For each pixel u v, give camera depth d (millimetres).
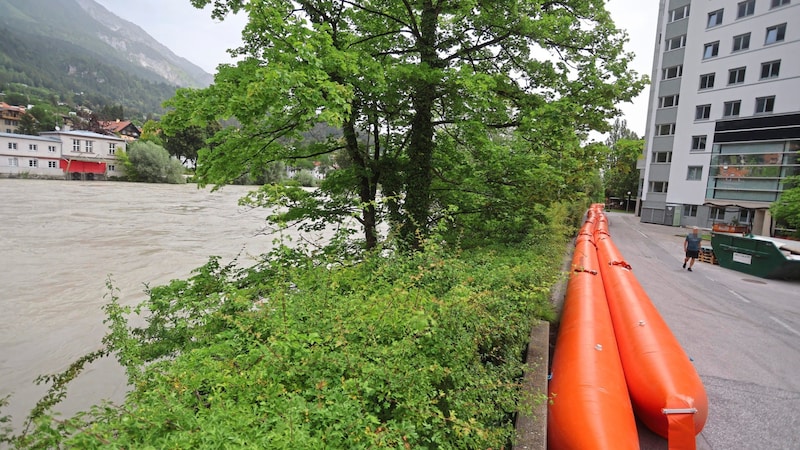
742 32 29297
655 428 4012
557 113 7332
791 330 8031
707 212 31859
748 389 5379
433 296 3250
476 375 2891
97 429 1732
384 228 9422
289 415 1857
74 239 21141
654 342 4621
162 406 1962
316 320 2998
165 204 39500
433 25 7773
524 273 5301
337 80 6344
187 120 5590
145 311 11062
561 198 9617
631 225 33812
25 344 9492
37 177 64562
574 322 5203
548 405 3686
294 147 8242
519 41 8211
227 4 6922
